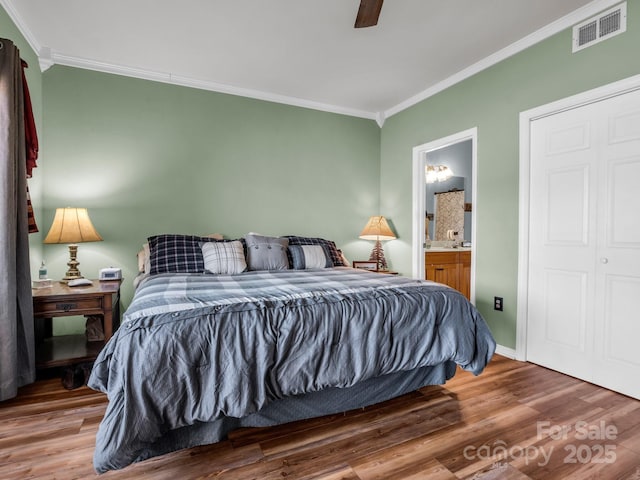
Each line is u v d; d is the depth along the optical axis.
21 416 1.79
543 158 2.51
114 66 2.98
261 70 3.11
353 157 4.09
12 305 1.92
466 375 2.37
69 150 2.88
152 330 1.32
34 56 2.64
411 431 1.68
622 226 2.09
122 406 1.23
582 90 2.25
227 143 3.44
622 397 2.04
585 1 2.16
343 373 1.61
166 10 2.28
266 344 1.44
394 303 1.79
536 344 2.56
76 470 1.38
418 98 3.62
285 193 3.72
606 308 2.17
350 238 4.10
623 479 1.36
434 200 4.79
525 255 2.61
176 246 2.81
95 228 2.96
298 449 1.54
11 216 1.90
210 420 1.35
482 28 2.46
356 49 2.76
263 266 2.88
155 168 3.16
